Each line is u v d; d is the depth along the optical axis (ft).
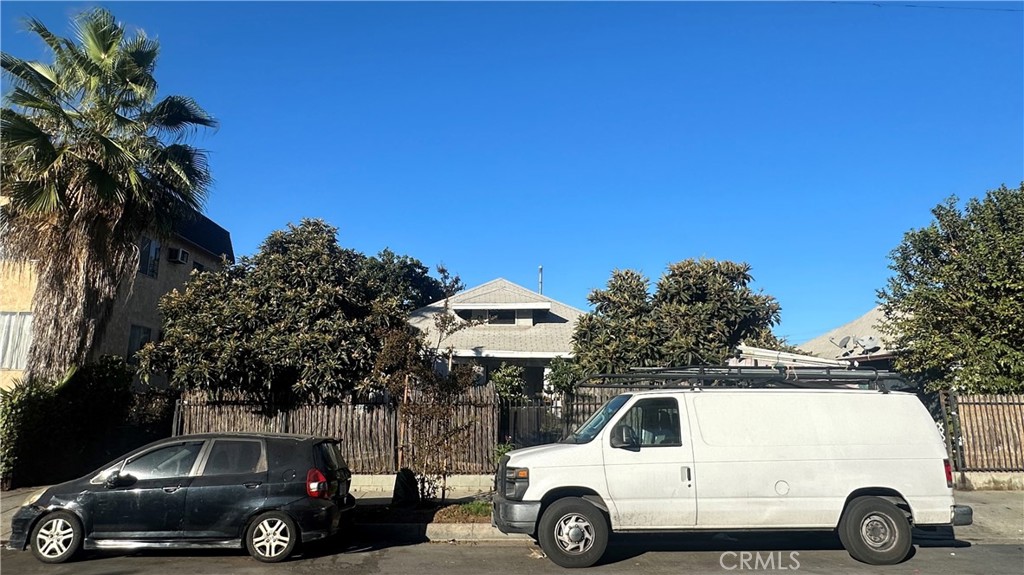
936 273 47.65
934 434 26.30
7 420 38.73
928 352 45.44
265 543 25.55
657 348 51.96
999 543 29.81
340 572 24.26
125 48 47.16
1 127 40.88
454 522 31.30
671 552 27.43
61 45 45.75
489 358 70.28
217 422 43.73
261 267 48.67
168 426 49.24
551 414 44.01
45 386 41.14
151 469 26.40
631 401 26.35
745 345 63.10
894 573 23.94
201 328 44.34
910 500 25.40
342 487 28.53
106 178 42.65
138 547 25.41
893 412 26.48
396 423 43.55
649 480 25.18
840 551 27.55
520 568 24.95
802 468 25.46
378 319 46.80
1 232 45.37
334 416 43.68
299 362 43.78
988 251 43.96
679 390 26.76
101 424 45.27
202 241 74.90
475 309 77.15
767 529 25.27
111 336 58.44
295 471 26.45
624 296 56.90
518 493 25.31
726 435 25.77
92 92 45.73
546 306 75.97
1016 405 41.93
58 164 42.06
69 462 43.19
